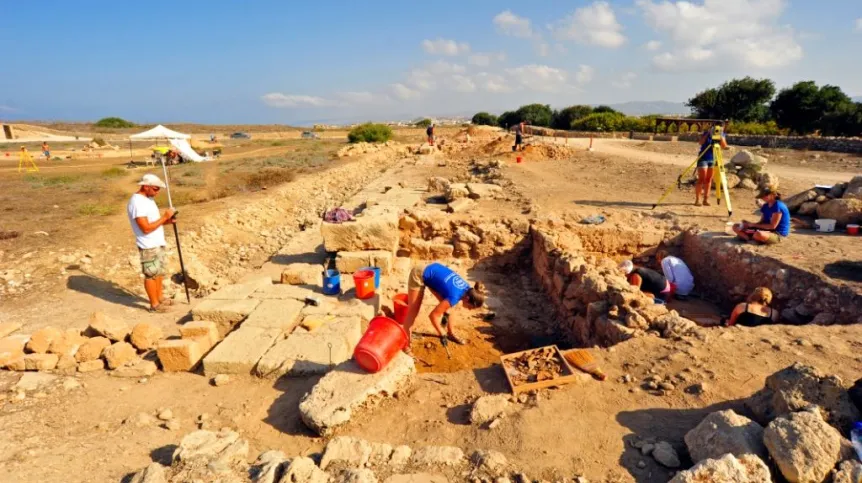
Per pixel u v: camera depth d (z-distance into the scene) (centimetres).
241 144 4653
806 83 3559
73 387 455
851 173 1427
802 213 902
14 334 580
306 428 385
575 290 695
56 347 505
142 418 396
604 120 4247
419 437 363
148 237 641
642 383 409
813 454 267
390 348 414
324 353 481
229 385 458
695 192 1188
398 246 981
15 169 2545
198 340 514
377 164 2631
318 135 7331
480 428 363
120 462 338
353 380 404
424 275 529
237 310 580
